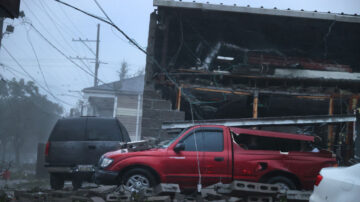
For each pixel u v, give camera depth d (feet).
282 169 26.71
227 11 54.65
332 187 16.84
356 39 61.46
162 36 61.82
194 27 62.28
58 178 35.81
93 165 34.01
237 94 53.93
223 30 62.69
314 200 17.97
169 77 53.47
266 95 55.06
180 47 61.98
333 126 53.88
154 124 50.16
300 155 27.37
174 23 61.46
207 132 27.81
